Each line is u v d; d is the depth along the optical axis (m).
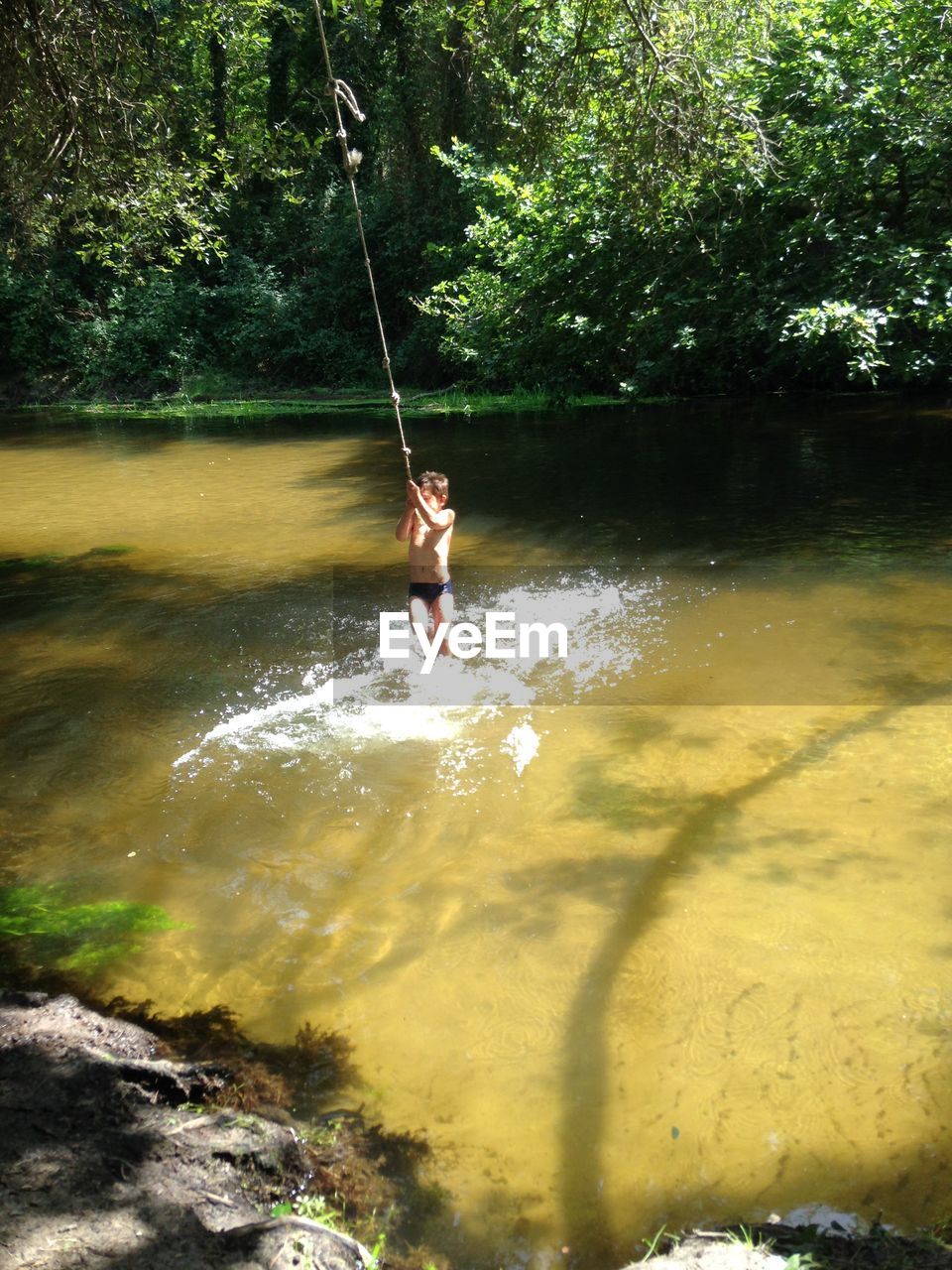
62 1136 2.79
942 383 20.84
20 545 10.72
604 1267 2.47
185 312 30.98
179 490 14.02
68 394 30.41
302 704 6.20
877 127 14.58
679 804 4.83
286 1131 2.89
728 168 11.80
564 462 15.02
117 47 9.34
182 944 3.82
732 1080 3.07
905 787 4.89
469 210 27.02
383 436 19.31
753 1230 2.53
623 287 18.17
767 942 3.74
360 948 3.79
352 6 11.33
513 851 4.46
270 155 11.59
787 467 13.83
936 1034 3.24
